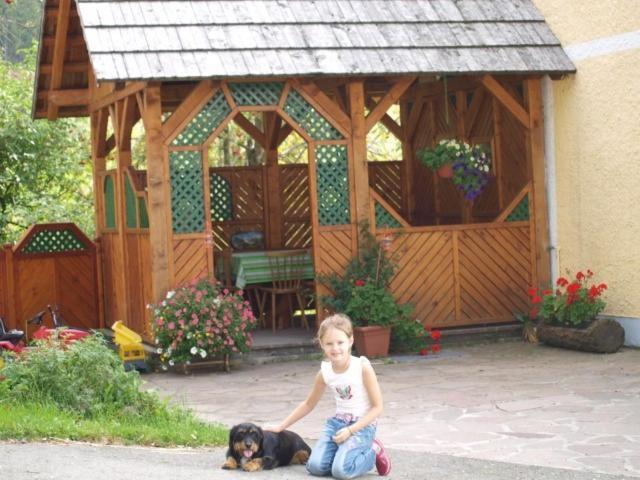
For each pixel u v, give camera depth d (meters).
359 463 6.93
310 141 13.80
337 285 13.76
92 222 21.25
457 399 10.51
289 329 15.20
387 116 18.55
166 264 13.20
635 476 7.21
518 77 14.89
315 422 9.72
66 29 15.51
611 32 13.48
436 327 14.35
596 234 13.95
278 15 13.91
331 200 13.93
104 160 16.81
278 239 17.19
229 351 12.89
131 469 7.03
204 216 13.41
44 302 16.45
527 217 14.80
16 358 9.76
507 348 13.91
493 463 7.68
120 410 9.18
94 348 9.49
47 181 20.44
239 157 23.70
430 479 7.07
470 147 15.45
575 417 9.38
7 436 7.91
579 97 14.10
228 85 13.41
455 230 14.44
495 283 14.59
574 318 13.42
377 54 13.64
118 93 14.70
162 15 13.48
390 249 14.09
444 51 13.93
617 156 13.52
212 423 9.53
